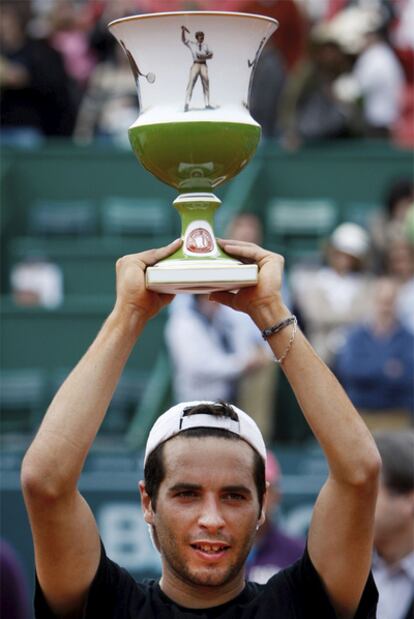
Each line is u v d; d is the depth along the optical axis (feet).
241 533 37.27
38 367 110.11
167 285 37.29
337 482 37.76
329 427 37.47
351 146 128.88
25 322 110.11
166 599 38.14
